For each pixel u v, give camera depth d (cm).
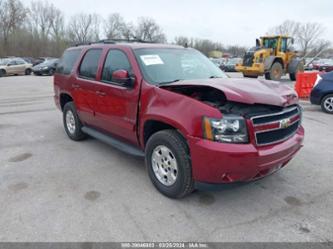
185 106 288
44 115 767
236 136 265
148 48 391
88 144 516
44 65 2439
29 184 359
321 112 822
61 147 499
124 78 346
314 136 569
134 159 444
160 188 333
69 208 305
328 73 821
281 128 294
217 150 262
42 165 419
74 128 524
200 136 272
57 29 6316
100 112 425
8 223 278
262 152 272
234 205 313
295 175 387
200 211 301
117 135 412
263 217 291
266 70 1742
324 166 416
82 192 340
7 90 1355
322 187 354
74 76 487
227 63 2992
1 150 482
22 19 5062
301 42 6481
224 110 274
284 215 295
